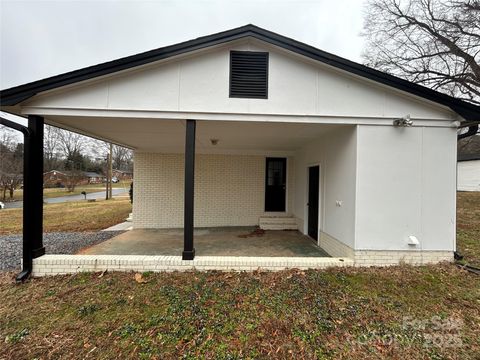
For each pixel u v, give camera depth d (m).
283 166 8.88
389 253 4.43
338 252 5.06
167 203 8.45
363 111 4.42
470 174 21.50
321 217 6.03
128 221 9.57
